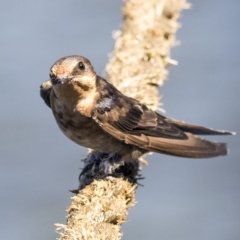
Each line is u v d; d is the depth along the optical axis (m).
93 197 9.71
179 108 20.78
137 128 11.94
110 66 12.70
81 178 11.30
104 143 11.80
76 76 11.14
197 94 21.16
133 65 12.64
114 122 11.68
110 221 9.39
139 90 12.46
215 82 21.52
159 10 13.27
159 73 12.71
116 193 10.04
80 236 8.71
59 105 11.51
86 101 11.46
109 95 11.77
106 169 11.21
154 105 12.53
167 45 13.05
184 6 13.68
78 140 11.84
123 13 13.40
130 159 11.84
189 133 12.36
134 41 12.88
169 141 11.95
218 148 11.95
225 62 22.16
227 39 22.73
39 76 21.06
